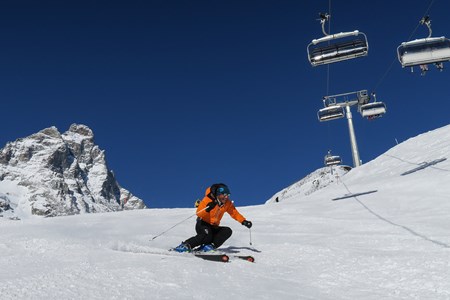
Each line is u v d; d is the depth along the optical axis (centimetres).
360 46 1432
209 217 671
